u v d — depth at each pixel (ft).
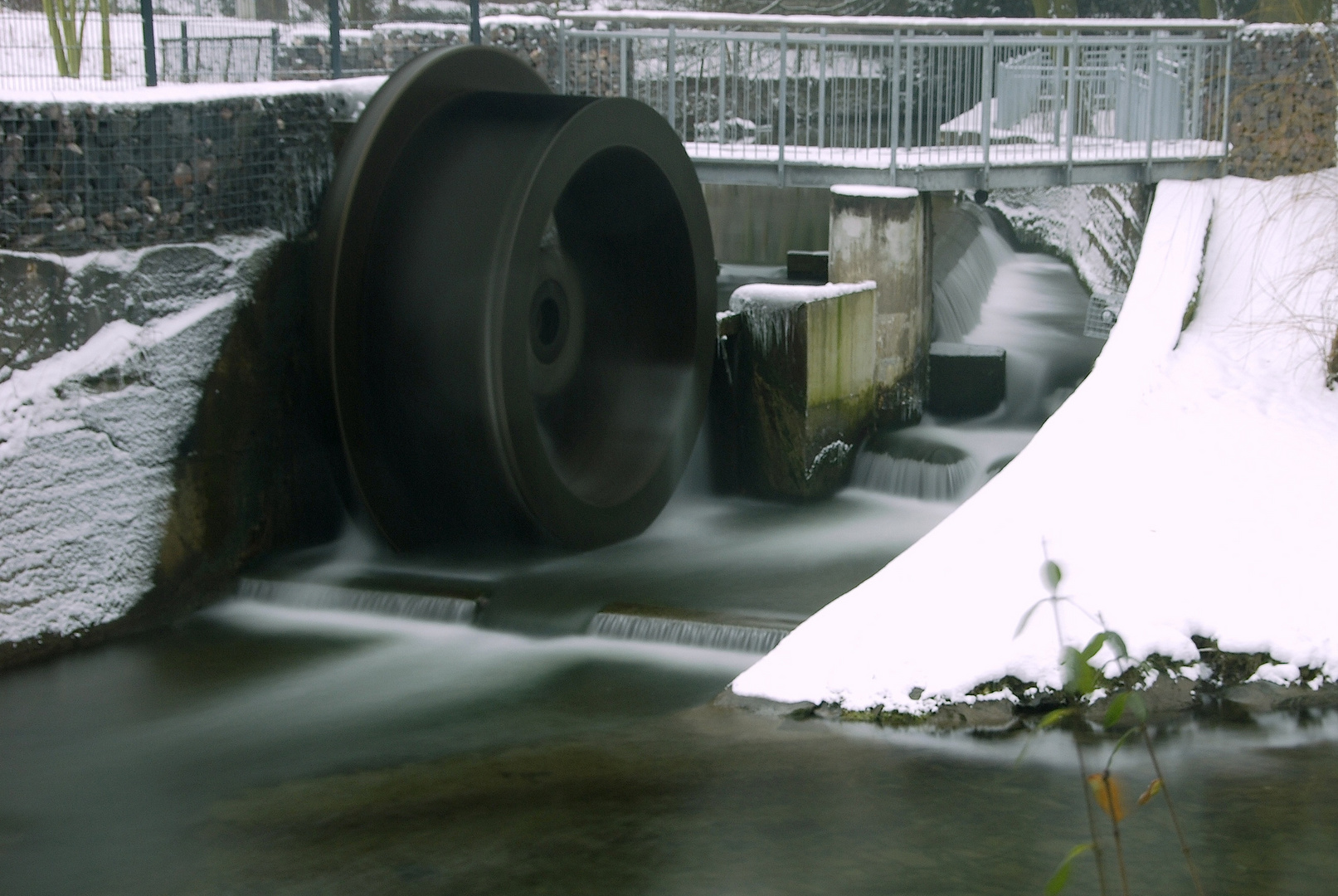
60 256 30.83
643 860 19.86
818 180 48.49
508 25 49.39
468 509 35.68
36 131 30.25
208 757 24.93
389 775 23.73
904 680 25.07
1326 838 20.15
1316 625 26.37
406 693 27.99
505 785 22.94
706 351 41.81
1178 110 55.06
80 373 31.09
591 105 35.78
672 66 50.01
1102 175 51.52
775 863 19.63
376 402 35.04
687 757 23.66
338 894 19.39
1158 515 29.76
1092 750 23.38
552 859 20.03
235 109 34.30
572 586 34.09
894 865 19.47
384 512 35.68
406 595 32.68
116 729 26.45
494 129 35.09
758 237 72.84
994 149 51.34
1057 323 59.67
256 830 21.77
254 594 34.14
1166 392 37.14
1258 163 53.36
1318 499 30.76
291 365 36.01
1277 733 24.13
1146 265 46.52
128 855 21.11
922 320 48.88
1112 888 18.65
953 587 27.14
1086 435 34.09
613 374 42.57
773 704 25.55
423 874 19.76
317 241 33.86
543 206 34.19
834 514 42.55
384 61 49.88
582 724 25.81
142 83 52.44
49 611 30.27
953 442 45.96
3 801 23.26
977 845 20.03
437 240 33.83
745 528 40.81
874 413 47.14
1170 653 25.45
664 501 40.47
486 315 33.09
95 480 31.24
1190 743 23.72
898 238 46.83
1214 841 20.04
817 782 22.40
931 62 51.29
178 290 33.14
